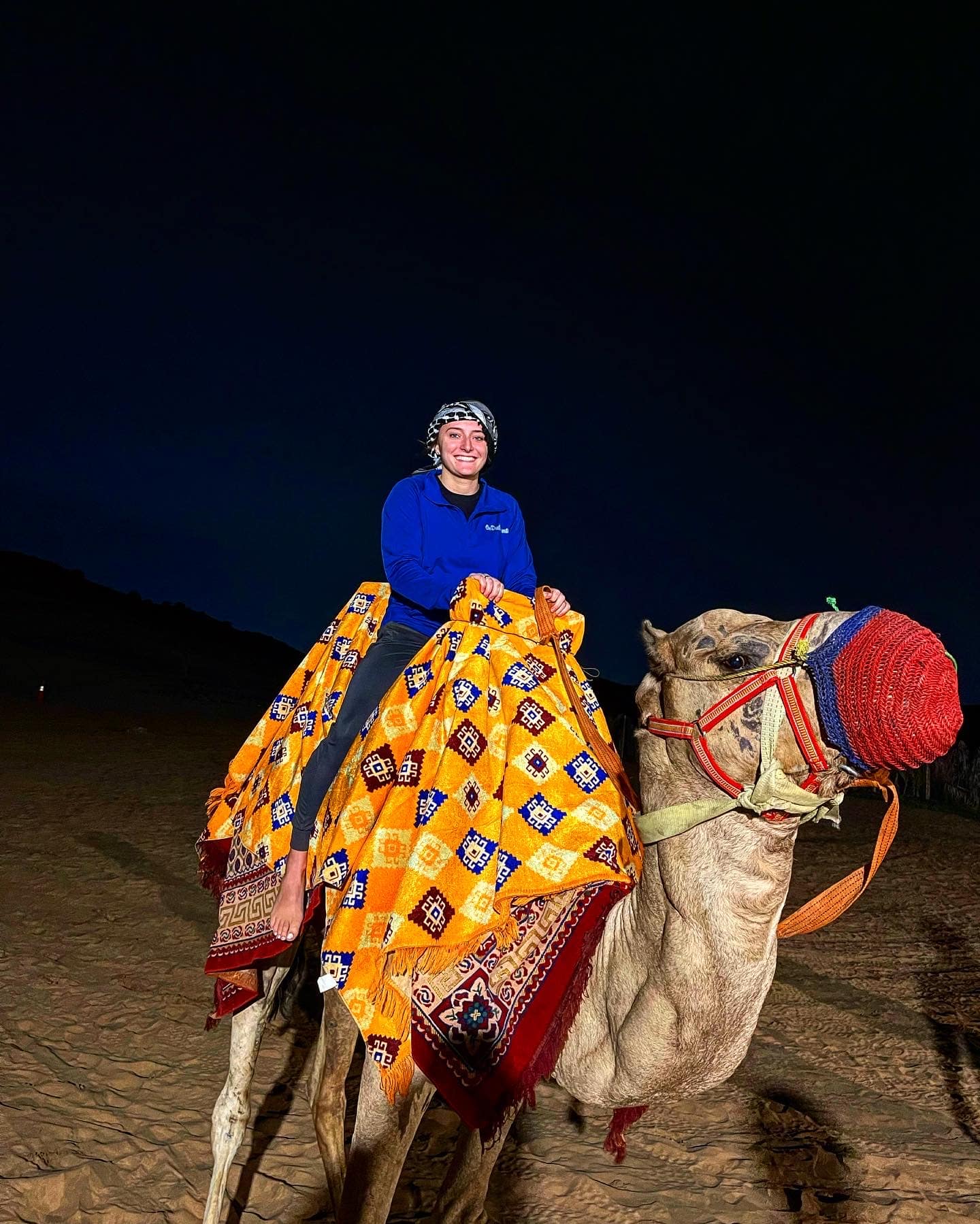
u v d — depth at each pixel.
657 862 2.89
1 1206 4.14
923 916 9.54
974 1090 5.93
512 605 3.35
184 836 11.53
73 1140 4.68
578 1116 5.41
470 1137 3.71
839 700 2.49
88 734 19.67
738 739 2.70
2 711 21.89
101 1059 5.66
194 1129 4.94
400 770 3.14
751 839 2.77
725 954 2.78
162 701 25.92
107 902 8.88
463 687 3.16
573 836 2.98
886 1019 7.02
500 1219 4.37
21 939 7.75
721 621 2.83
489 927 2.90
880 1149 5.14
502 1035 2.89
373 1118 3.00
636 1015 2.88
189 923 8.42
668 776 2.87
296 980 4.36
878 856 2.89
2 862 10.02
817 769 2.62
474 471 3.62
